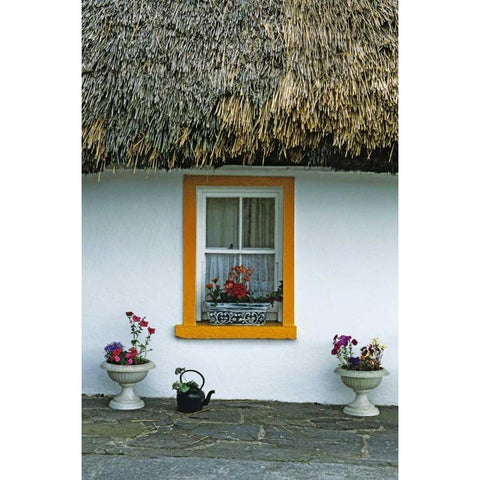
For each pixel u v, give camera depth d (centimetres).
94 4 565
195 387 615
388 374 613
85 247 655
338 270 651
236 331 645
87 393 655
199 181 651
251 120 529
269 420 586
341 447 519
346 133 530
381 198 652
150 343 652
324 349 650
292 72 536
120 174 655
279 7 563
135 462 480
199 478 453
